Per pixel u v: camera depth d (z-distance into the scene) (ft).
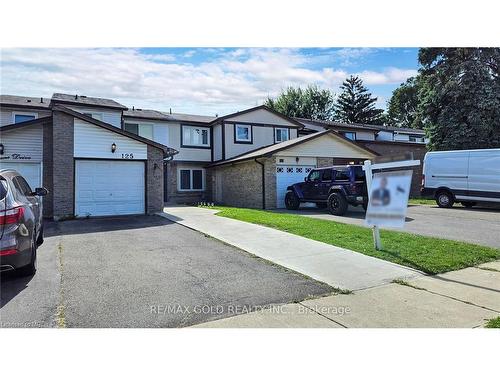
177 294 17.06
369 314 14.82
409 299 16.46
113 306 15.57
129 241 29.48
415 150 82.74
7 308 15.33
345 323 14.02
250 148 79.87
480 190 51.16
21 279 19.26
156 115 77.61
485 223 38.60
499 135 72.13
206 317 14.52
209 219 41.81
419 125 123.24
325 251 25.25
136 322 14.07
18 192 20.18
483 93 72.69
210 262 22.86
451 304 15.85
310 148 61.52
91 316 14.58
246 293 17.22
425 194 57.31
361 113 187.32
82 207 45.32
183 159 77.71
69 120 44.47
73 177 44.57
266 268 21.47
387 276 19.79
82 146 45.19
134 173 48.49
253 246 27.12
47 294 16.98
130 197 48.19
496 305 15.74
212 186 78.07
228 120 77.92
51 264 22.33
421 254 23.81
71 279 19.27
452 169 53.98
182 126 78.02
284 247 26.66
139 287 18.03
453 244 26.63
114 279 19.33
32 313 14.84
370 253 24.31
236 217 42.34
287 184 59.67
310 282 18.88
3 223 17.65
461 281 19.04
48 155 46.65
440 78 78.33
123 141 47.60
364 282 18.85
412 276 19.81
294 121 84.74
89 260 23.32
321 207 55.21
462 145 74.79
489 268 21.49
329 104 181.47
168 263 22.63
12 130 45.44
